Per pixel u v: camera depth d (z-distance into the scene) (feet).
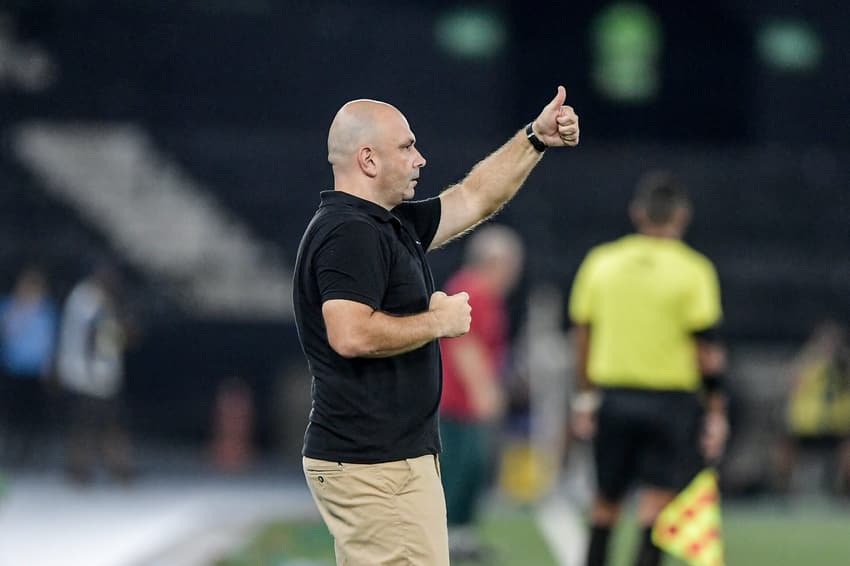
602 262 104.94
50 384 234.99
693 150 359.25
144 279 325.21
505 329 305.32
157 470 256.11
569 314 309.83
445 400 131.13
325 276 62.23
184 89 356.18
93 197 333.62
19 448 251.80
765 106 368.68
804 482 258.16
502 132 364.17
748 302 328.90
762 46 368.48
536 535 159.63
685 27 370.94
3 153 336.29
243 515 174.70
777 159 344.49
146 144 341.62
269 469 264.11
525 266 315.78
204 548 142.00
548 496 211.41
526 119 369.50
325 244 62.69
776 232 336.70
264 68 358.43
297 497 206.39
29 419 242.58
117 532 161.48
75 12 352.08
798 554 148.05
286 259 332.60
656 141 373.20
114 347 215.31
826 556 146.41
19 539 155.43
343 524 64.34
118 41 353.92
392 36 362.53
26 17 349.41
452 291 132.05
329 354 63.82
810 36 367.04
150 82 354.95
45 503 193.57
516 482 210.79
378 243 63.00
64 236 329.11
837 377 229.04
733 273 330.54
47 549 147.74
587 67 371.56
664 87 372.58
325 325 63.21
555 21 370.12
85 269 322.55
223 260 329.72
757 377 276.62
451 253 318.86
